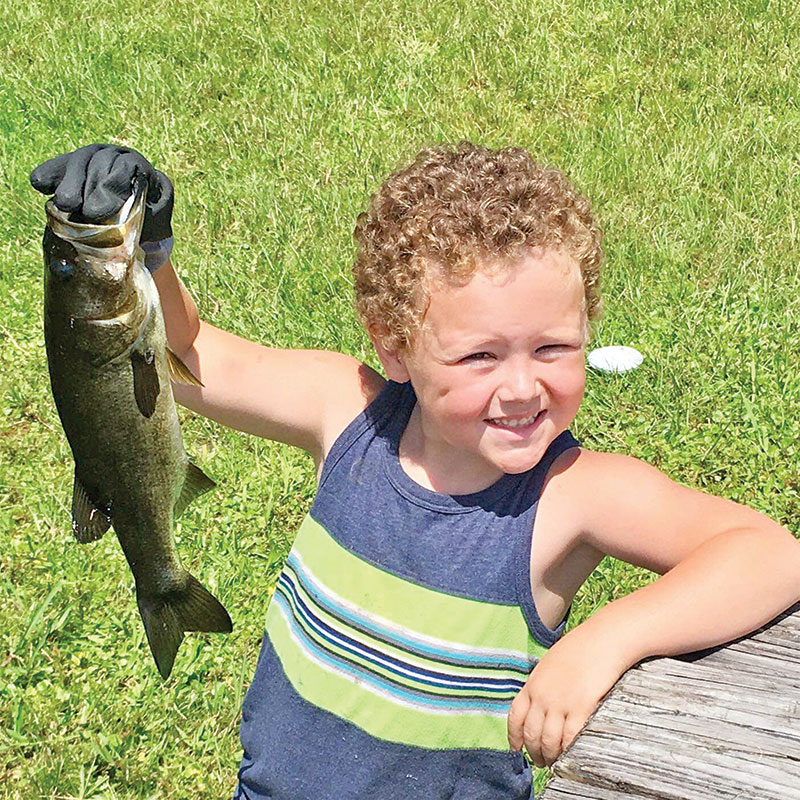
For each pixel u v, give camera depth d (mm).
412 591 1103
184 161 3256
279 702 1152
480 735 1104
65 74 3646
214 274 2719
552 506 1079
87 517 1092
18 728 1729
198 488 1104
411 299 1041
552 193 1054
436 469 1110
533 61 3678
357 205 2961
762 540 993
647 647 958
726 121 3369
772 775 886
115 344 1012
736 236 2807
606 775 898
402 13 4016
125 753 1706
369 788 1112
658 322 2516
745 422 2244
